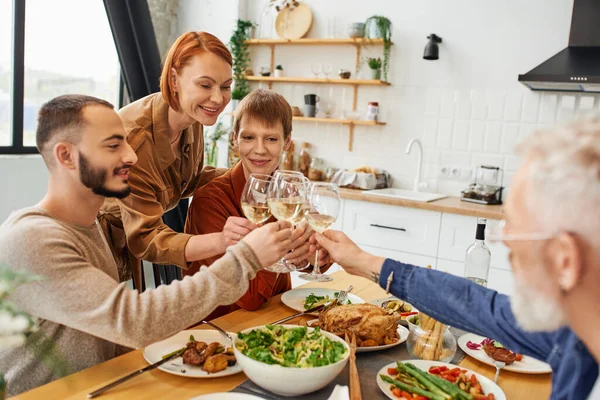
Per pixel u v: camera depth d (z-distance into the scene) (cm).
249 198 138
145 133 158
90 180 113
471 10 369
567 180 64
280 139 176
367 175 379
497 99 367
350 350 111
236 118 179
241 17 446
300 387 98
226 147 445
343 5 410
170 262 147
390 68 397
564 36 346
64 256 107
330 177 411
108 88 437
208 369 108
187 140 178
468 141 378
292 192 135
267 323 142
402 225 337
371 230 347
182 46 151
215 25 457
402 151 400
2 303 63
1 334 63
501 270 306
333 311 130
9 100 362
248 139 174
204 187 180
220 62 152
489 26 365
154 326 105
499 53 364
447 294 115
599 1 324
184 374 106
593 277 65
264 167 176
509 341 107
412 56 390
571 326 72
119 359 115
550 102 352
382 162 407
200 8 462
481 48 369
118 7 351
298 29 423
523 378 118
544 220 67
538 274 70
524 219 70
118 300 105
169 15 470
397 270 122
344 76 400
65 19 390
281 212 136
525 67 357
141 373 107
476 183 360
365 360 121
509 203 73
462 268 320
